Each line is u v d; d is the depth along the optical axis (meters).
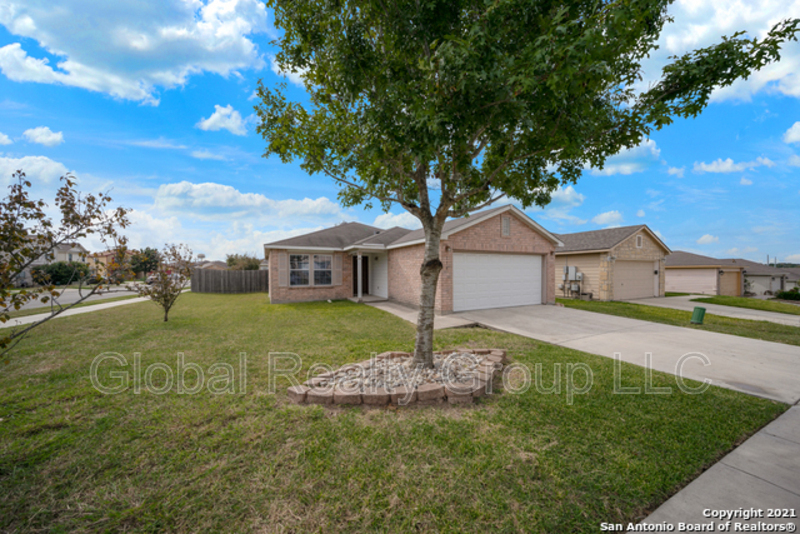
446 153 3.88
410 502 2.19
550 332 7.86
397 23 3.57
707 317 10.68
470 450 2.78
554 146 3.52
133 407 3.59
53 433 3.04
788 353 6.11
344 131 4.23
